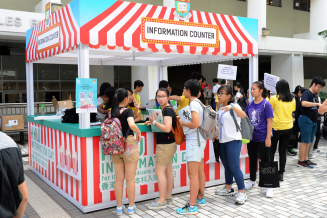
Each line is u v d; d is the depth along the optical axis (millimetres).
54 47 4770
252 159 4852
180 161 4703
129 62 7586
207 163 4996
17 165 1752
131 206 3936
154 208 4059
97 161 4043
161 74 8094
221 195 4609
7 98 11383
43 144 5492
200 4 14367
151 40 4316
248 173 5496
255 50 5418
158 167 4051
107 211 4043
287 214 3844
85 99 3926
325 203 4234
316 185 5066
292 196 4531
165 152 3955
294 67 14508
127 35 4098
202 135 3840
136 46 4188
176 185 4691
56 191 4922
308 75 17625
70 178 4402
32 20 8969
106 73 12523
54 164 4992
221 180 5176
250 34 5395
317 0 15133
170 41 4488
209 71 16281
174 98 4984
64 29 4344
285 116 5168
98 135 4008
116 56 6352
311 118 6129
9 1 10562
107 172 4125
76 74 12680
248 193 4703
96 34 3871
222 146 4348
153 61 7883
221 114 4207
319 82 5988
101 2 3926
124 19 4113
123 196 4258
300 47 14391
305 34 15914
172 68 20859
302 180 5363
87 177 3982
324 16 14977
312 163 6445
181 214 3887
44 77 11969
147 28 4277
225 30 5070
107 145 3654
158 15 4371
